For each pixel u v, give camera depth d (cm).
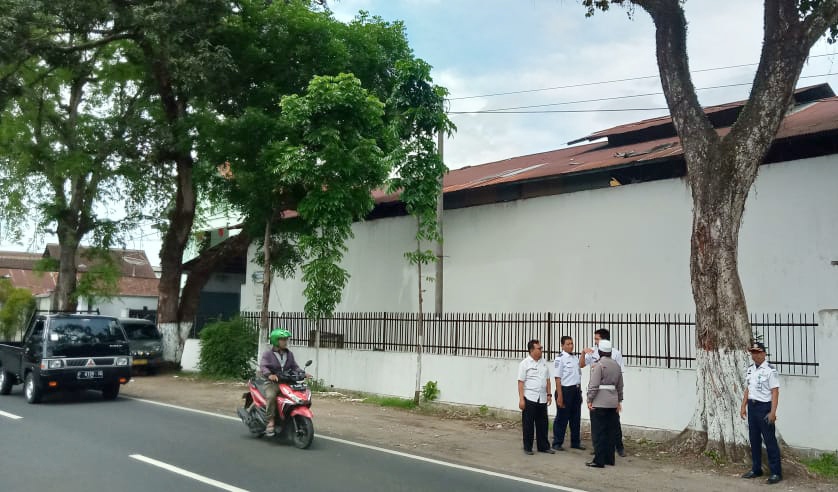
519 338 1482
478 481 840
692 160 1059
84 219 2414
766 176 1353
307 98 1620
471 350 1543
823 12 981
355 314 1812
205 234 3009
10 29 1666
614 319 1527
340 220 1652
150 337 2273
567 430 1270
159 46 1866
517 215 1778
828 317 1017
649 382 1209
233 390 1784
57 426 1154
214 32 1862
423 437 1170
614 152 1884
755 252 1351
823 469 946
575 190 1755
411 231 2056
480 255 1852
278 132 1809
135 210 2472
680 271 1446
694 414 1059
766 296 1326
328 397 1669
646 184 1525
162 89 2148
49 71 2033
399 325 1698
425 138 1523
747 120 1016
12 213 2338
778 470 889
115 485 747
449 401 1498
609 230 1580
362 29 2081
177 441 1033
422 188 1516
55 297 2391
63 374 1450
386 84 2120
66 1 1730
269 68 1989
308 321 1928
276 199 1870
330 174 1631
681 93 1083
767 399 902
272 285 2562
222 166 2058
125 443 1004
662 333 1335
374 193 2303
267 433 1034
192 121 1961
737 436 984
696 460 1008
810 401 1020
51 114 2236
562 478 894
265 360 1049
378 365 1684
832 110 1526
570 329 1485
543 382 1061
